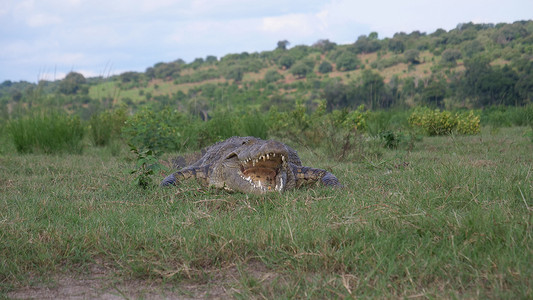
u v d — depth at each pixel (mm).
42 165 7988
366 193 4871
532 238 3012
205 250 3301
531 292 2328
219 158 6086
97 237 3568
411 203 4125
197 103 15695
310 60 168875
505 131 15164
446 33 148000
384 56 159250
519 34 109125
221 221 3916
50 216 4352
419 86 47188
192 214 4234
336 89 61531
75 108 16016
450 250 2984
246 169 5422
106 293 2844
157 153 9789
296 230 3521
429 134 15039
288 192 5270
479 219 3363
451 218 3512
